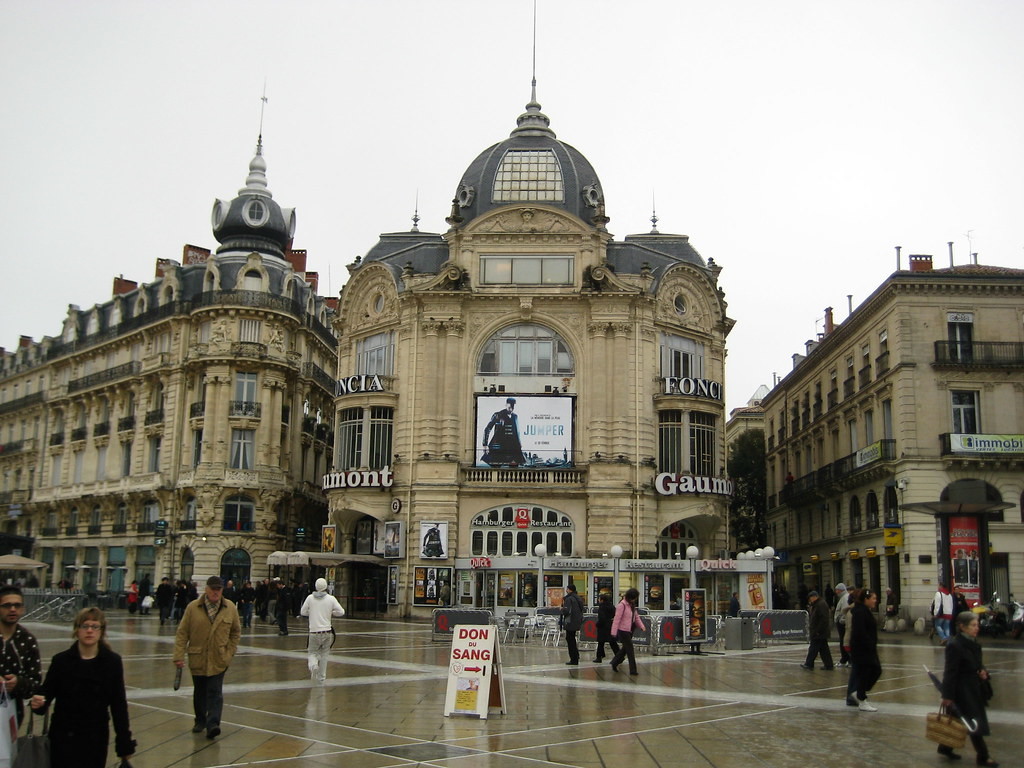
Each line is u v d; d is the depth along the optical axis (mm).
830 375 58562
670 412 49062
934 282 45531
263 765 11797
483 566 44344
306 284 69062
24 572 72250
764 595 41250
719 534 49719
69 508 71625
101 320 73875
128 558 63438
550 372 48812
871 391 49594
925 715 16188
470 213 52188
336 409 51375
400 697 17969
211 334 60469
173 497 60625
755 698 18172
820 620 23703
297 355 63156
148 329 65312
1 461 82750
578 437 47969
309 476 65375
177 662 13711
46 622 42000
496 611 41250
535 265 49625
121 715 9109
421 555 46250
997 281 45312
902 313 45844
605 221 50469
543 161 52562
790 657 27812
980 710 12406
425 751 12766
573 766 11914
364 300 52875
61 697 9008
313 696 18016
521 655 27906
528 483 47344
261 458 59406
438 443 47781
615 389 47969
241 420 59188
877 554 48438
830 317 61844
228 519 58500
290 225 65750
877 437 48844
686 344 51469
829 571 57656
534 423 47938
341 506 49406
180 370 61812
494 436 47844
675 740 13703
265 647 29516
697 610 28953
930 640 36000
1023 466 43875
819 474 57469
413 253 51750
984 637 37094
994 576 43438
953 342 45281
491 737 13867
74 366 75438
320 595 19781
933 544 43656
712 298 52688
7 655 8984
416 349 49062
